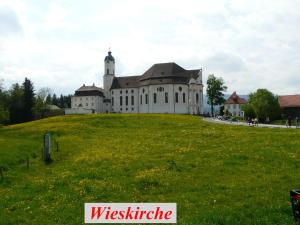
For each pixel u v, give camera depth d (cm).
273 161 3198
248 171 2864
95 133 6341
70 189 2445
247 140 4491
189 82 18150
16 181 2833
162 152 3875
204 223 1728
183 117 10038
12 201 2256
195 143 4453
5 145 4553
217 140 4644
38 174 3100
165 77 18188
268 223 1733
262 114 13575
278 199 2095
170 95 17862
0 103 14512
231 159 3319
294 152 3562
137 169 3033
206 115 17138
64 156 3975
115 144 4722
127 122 8088
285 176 2656
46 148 3738
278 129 6144
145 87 18600
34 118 19050
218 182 2550
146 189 2434
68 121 8519
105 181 2644
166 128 6875
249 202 2052
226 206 2000
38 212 2030
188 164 3156
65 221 1883
